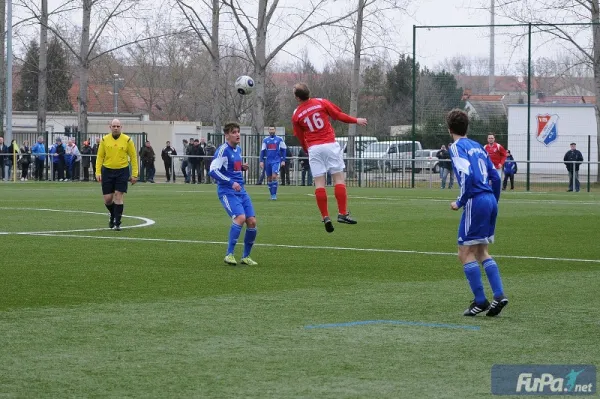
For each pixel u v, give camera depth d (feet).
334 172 78.28
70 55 406.41
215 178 70.54
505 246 85.30
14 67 387.34
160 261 72.33
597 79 230.27
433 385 34.65
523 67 227.20
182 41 287.07
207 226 103.09
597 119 230.68
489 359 38.93
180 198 158.40
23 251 78.13
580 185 222.69
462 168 48.96
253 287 59.41
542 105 218.18
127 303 52.90
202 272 66.39
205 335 43.78
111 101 438.40
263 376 35.96
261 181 232.94
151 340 42.60
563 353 40.16
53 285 59.41
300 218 115.65
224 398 32.86
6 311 50.03
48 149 252.01
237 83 98.73
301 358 39.01
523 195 185.26
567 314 49.96
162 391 33.78
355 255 77.25
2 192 176.55
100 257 74.38
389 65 295.89
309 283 61.41
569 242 89.04
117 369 37.04
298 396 33.12
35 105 411.34
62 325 46.14
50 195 165.58
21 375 36.09
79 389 34.06
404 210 133.39
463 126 50.44
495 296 48.88
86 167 240.12
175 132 301.63
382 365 37.78
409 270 68.08
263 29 247.70
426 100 219.20
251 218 70.74
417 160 219.00
